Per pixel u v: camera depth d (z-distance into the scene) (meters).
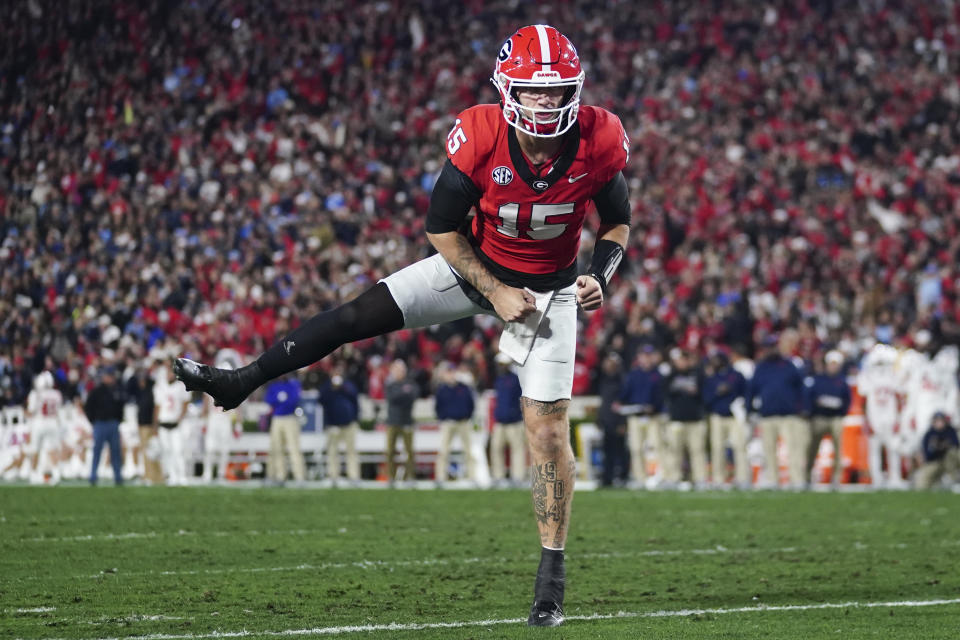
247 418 32.34
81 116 34.53
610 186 8.91
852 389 31.70
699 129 53.72
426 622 9.04
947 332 37.78
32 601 9.99
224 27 45.59
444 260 9.07
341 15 51.88
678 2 60.59
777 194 50.28
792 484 28.12
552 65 8.24
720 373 28.42
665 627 8.75
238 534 15.92
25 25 31.89
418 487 27.81
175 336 34.53
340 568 12.42
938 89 59.59
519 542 15.29
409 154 48.78
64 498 22.08
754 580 11.77
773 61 59.56
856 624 8.96
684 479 30.62
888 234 48.62
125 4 37.78
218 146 43.00
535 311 8.86
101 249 34.31
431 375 35.41
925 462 27.91
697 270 43.19
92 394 27.16
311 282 38.62
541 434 9.02
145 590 10.66
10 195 31.94
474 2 57.09
